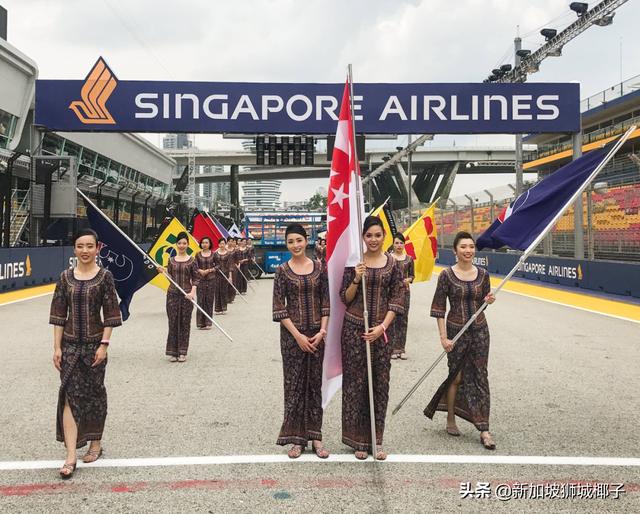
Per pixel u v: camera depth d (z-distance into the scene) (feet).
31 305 44.32
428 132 57.36
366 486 11.25
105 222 21.34
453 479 11.59
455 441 13.93
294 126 56.65
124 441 13.91
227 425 15.19
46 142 119.75
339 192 13.21
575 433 14.48
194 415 16.10
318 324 12.98
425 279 31.27
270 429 14.85
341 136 13.44
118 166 165.37
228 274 46.55
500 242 16.65
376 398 12.88
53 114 55.31
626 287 49.60
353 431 12.78
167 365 22.99
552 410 16.56
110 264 21.59
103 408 12.64
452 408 14.33
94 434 12.52
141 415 16.10
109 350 26.35
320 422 13.05
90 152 143.84
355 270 12.50
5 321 35.65
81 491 11.02
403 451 13.21
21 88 101.60
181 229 34.63
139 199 175.42
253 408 16.83
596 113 151.53
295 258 13.12
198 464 12.39
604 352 25.61
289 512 10.13
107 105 55.57
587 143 149.07
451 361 13.99
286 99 56.49
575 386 19.40
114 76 55.72
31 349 26.23
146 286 65.72
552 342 28.27
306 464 12.41
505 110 57.36
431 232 31.32
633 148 132.05
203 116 56.08
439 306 14.11
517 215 16.42
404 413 16.38
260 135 61.11
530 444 13.67
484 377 13.76
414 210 123.85
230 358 24.40
